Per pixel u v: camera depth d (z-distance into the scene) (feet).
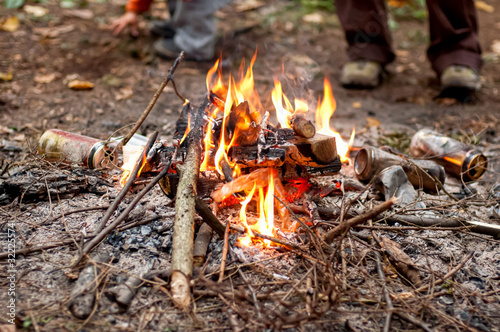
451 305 5.57
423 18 18.47
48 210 6.94
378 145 9.93
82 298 5.17
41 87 11.91
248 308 5.08
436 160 8.68
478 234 6.94
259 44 15.19
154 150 7.07
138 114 10.85
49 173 7.44
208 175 6.84
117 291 5.33
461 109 12.01
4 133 9.59
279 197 6.61
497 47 16.17
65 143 7.76
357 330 5.11
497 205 7.70
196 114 7.41
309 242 6.04
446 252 6.48
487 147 9.98
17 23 14.70
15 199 7.04
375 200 7.66
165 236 6.30
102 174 7.89
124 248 6.11
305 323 5.08
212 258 5.99
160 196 7.38
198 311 5.26
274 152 6.41
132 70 13.10
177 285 5.17
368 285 5.60
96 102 11.35
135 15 14.02
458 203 7.13
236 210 7.04
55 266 5.85
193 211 5.83
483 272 6.15
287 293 5.39
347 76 13.08
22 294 5.37
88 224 6.61
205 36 13.30
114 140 8.04
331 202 7.54
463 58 12.32
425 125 11.05
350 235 6.20
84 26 15.14
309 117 10.93
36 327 4.86
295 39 15.90
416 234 6.78
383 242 6.30
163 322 5.11
